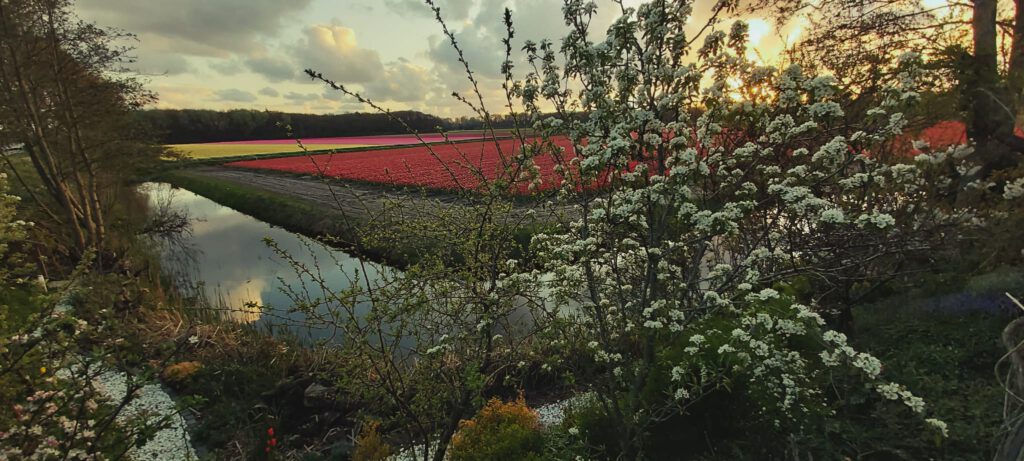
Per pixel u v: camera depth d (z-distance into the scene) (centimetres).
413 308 317
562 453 372
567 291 348
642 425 316
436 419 360
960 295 507
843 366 339
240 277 1243
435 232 414
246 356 633
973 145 593
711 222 286
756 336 316
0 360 295
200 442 480
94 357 285
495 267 389
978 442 305
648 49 344
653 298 351
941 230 520
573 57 338
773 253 370
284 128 368
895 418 329
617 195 332
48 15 1194
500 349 405
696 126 381
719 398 349
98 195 1497
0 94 1139
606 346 339
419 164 3128
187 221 1989
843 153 335
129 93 1420
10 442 264
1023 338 273
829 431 330
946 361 416
